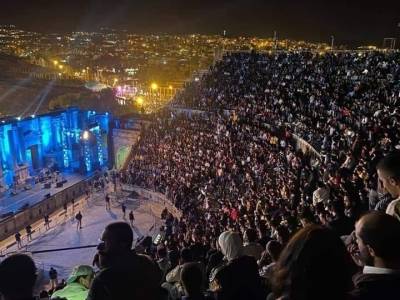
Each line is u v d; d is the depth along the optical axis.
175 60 151.12
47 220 56.00
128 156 71.00
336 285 3.75
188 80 91.56
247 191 35.88
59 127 79.88
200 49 167.50
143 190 61.62
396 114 33.00
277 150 42.34
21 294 4.86
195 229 29.45
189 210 42.66
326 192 19.23
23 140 73.06
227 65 75.50
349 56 63.00
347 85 51.09
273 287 4.10
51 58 167.50
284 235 10.84
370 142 28.02
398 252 4.50
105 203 63.28
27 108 101.69
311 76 58.75
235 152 47.47
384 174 7.02
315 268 3.79
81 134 79.38
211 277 10.40
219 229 27.22
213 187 43.03
